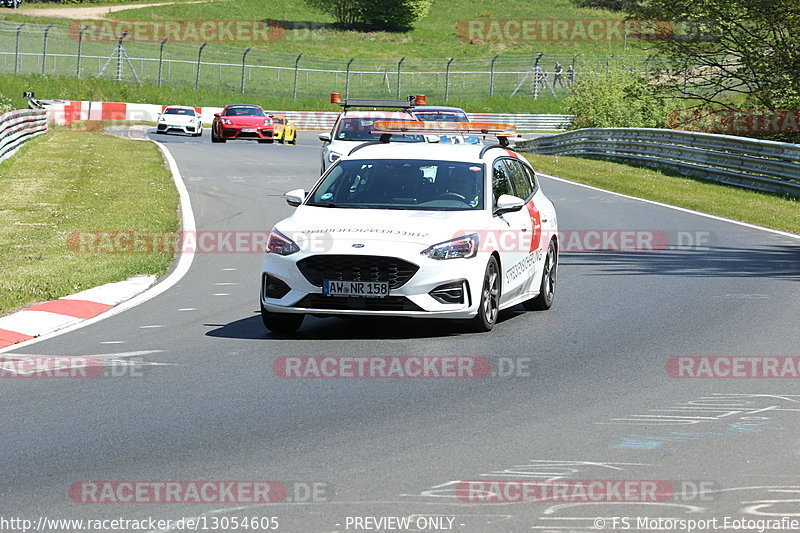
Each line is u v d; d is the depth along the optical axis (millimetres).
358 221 26875
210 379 22078
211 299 32875
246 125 114188
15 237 45438
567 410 19578
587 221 55281
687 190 72062
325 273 26062
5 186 64625
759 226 54312
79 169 75875
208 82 190750
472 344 25969
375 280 25922
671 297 33375
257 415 19156
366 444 17266
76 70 184625
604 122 128875
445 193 28453
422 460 16359
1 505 14320
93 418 18969
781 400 20406
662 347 25578
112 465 16125
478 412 19406
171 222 51250
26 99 146750
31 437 17750
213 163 85125
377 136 60562
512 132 34781
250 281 36562
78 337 26891
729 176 76688
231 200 61094
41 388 21359
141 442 17391
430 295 25984
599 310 31203
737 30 99375
